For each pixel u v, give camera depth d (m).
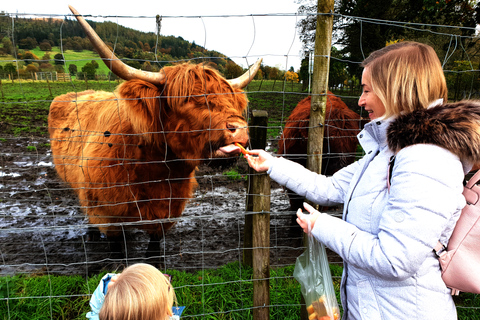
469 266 1.21
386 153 1.32
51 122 4.52
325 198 1.75
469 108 1.14
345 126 3.98
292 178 1.80
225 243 4.21
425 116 1.16
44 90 16.97
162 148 2.83
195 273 3.49
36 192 5.59
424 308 1.22
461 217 1.26
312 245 1.67
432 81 1.22
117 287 1.37
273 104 13.73
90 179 2.99
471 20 12.59
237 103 2.67
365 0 16.09
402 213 1.11
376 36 16.62
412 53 1.24
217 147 2.49
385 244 1.12
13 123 10.82
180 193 3.17
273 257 3.95
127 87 2.49
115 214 3.00
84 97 4.15
